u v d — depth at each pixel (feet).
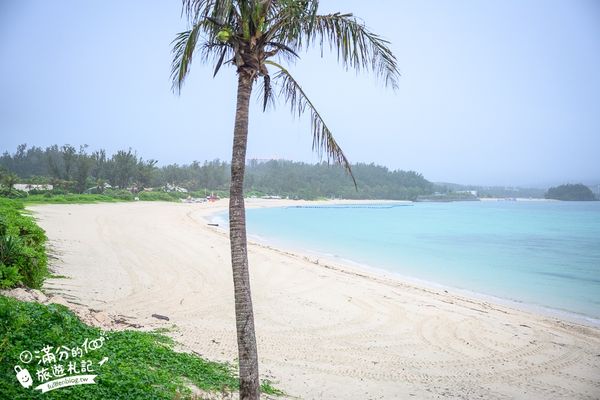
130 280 54.08
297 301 53.72
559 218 300.81
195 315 43.01
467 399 29.40
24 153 430.61
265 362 32.86
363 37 22.95
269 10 21.84
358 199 579.48
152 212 184.44
